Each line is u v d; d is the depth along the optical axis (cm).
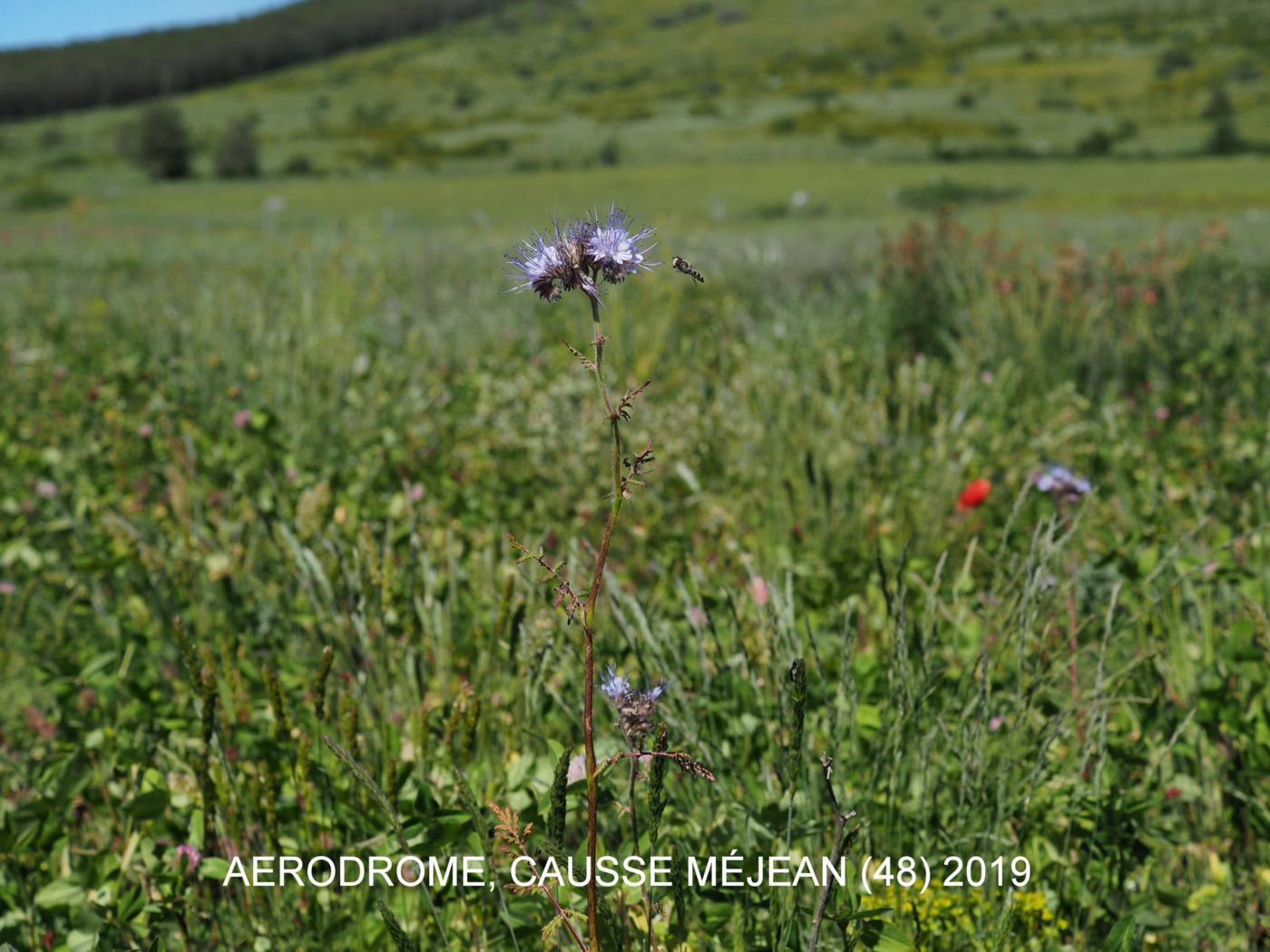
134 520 397
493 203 4538
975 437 522
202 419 582
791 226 2334
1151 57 15112
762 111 13388
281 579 352
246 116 14550
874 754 238
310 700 233
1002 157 8156
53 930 213
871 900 199
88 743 261
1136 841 230
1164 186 4797
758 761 246
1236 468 463
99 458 520
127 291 1088
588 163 8788
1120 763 245
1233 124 9506
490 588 301
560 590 152
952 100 13112
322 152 10894
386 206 4628
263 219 4016
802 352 642
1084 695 248
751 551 380
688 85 16412
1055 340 704
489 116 14262
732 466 471
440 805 214
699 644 258
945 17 19800
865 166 7019
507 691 268
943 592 334
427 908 211
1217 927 215
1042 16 19000
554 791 155
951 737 235
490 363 705
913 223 938
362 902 207
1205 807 254
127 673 303
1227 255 969
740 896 194
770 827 202
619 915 188
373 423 567
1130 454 482
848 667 224
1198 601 293
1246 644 271
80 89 17400
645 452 147
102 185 8675
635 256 144
